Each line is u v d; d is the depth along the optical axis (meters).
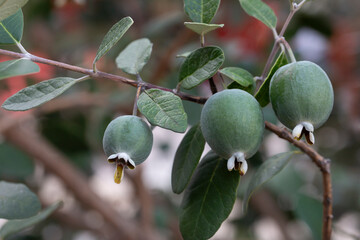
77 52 1.09
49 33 1.11
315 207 0.75
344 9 1.26
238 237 1.18
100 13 1.15
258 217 1.17
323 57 1.12
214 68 0.48
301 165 1.14
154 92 0.47
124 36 0.99
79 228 1.02
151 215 0.97
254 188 0.56
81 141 0.94
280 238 1.09
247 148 0.45
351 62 1.13
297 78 0.46
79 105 0.90
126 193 1.22
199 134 0.51
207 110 0.46
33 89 0.48
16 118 0.84
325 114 0.46
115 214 0.91
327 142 1.18
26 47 1.03
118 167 0.46
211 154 0.53
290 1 0.52
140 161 0.47
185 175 0.50
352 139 1.16
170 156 1.23
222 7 1.03
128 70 0.54
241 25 1.01
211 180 0.52
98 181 1.21
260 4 0.56
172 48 0.85
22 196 0.54
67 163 0.88
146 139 0.47
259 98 0.50
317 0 1.10
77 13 1.13
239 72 0.51
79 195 0.88
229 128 0.45
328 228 0.55
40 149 0.84
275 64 0.49
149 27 0.97
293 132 0.45
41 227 1.04
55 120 0.93
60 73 1.01
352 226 1.17
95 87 0.99
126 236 0.91
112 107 0.88
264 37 1.00
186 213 0.52
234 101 0.45
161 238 1.02
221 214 0.51
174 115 0.46
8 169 0.89
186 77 0.49
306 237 1.04
